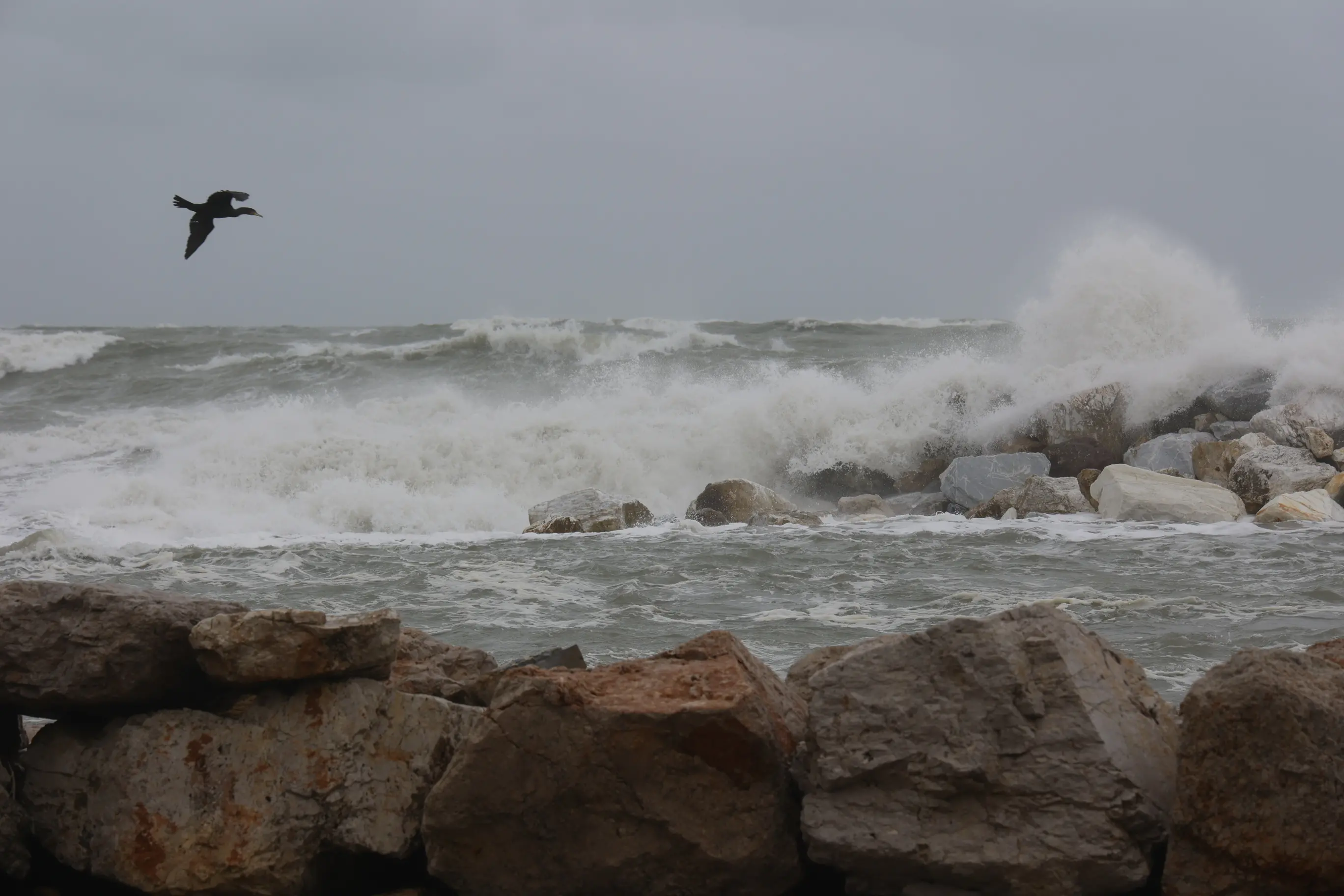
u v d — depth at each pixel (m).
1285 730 11.41
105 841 13.47
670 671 13.58
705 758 12.57
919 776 12.24
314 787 13.43
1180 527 44.41
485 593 33.47
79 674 13.76
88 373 99.19
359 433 66.69
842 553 39.31
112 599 14.05
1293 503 45.75
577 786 12.60
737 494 51.19
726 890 12.66
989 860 11.79
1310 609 29.48
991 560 37.44
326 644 13.73
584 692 12.80
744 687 12.78
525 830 12.72
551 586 34.59
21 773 14.34
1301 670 12.11
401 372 92.38
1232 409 59.06
